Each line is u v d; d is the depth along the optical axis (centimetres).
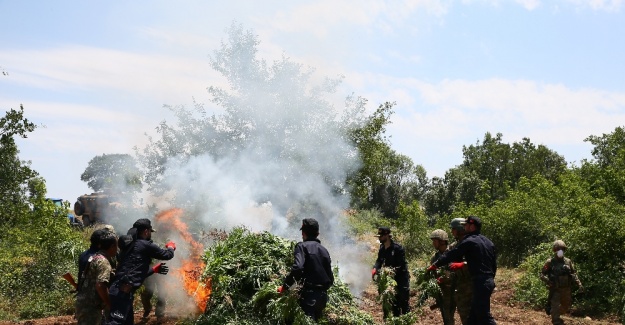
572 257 1509
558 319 1081
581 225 1520
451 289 895
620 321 1261
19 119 1681
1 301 1320
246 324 794
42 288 1382
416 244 2494
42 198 1591
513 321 1238
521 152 5681
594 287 1387
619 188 1847
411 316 874
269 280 849
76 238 1516
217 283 848
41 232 1465
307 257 765
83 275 745
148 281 1069
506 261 2156
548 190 2361
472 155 5844
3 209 1686
